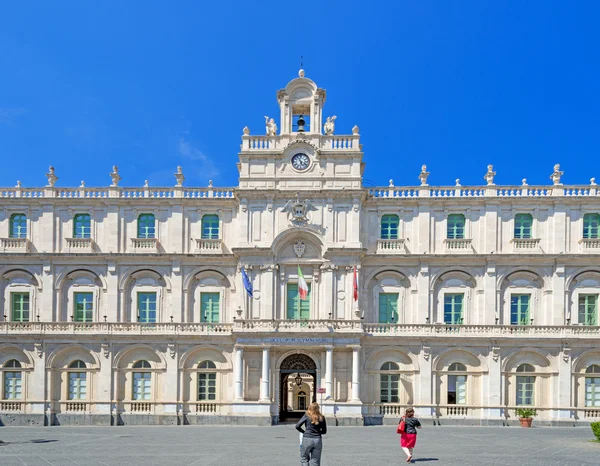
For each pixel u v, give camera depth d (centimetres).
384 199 6316
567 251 6141
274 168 6284
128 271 6328
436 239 6288
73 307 6319
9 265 6341
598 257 6031
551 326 5959
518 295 6175
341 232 6175
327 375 5862
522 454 3559
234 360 6078
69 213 6444
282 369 6131
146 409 6109
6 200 6406
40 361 6134
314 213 6212
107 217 6412
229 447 3878
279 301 6178
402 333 6062
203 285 6341
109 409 6062
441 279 6241
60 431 5234
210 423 5984
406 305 6231
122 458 3334
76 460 3256
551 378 5950
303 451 2350
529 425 5712
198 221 6412
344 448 3862
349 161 6278
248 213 6231
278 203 6253
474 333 6025
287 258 6225
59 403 6125
